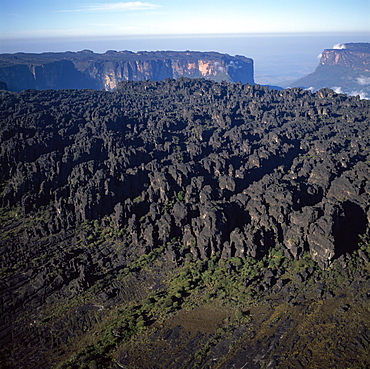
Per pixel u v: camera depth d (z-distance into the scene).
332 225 160.88
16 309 145.38
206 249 167.00
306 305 138.88
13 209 197.50
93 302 148.38
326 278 152.38
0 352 127.56
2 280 155.75
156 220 187.62
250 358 119.00
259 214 181.12
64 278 157.12
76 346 129.50
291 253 165.38
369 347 119.19
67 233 186.25
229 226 177.75
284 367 115.06
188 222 185.50
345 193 190.75
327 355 117.88
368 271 153.38
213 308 141.00
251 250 163.25
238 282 152.62
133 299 150.12
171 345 125.69
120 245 180.00
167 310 140.50
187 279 156.62
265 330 128.88
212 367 117.19
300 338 124.88
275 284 151.25
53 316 142.12
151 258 170.25
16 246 174.62
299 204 189.50
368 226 175.62
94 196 199.00
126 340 129.25
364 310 133.88
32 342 131.38
